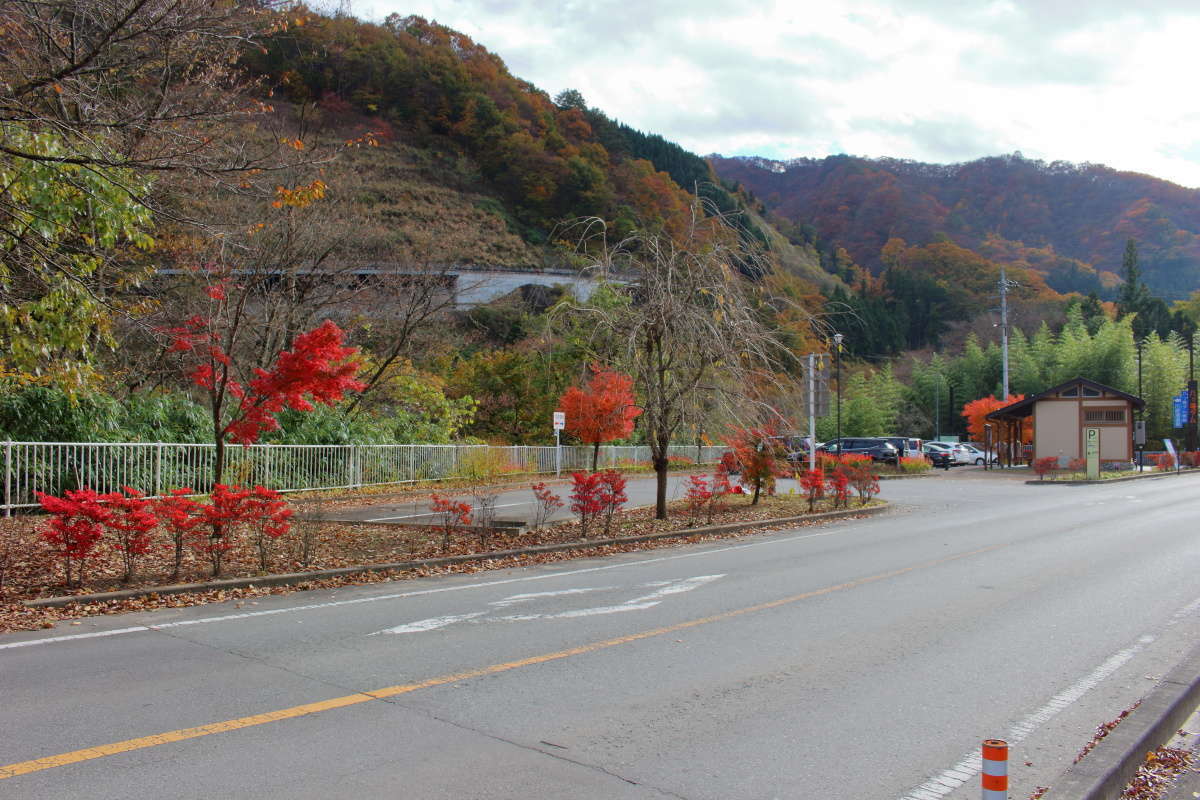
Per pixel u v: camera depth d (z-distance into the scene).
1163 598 8.89
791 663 6.30
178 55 9.38
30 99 8.68
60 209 9.91
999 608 8.34
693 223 14.55
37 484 13.94
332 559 10.74
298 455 19.81
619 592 9.18
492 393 36.12
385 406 26.89
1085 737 4.86
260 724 4.84
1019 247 124.62
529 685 5.68
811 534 15.23
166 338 15.48
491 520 13.76
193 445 16.45
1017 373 70.88
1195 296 101.81
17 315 10.40
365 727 4.82
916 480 34.56
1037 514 19.03
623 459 35.72
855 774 4.27
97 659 6.22
